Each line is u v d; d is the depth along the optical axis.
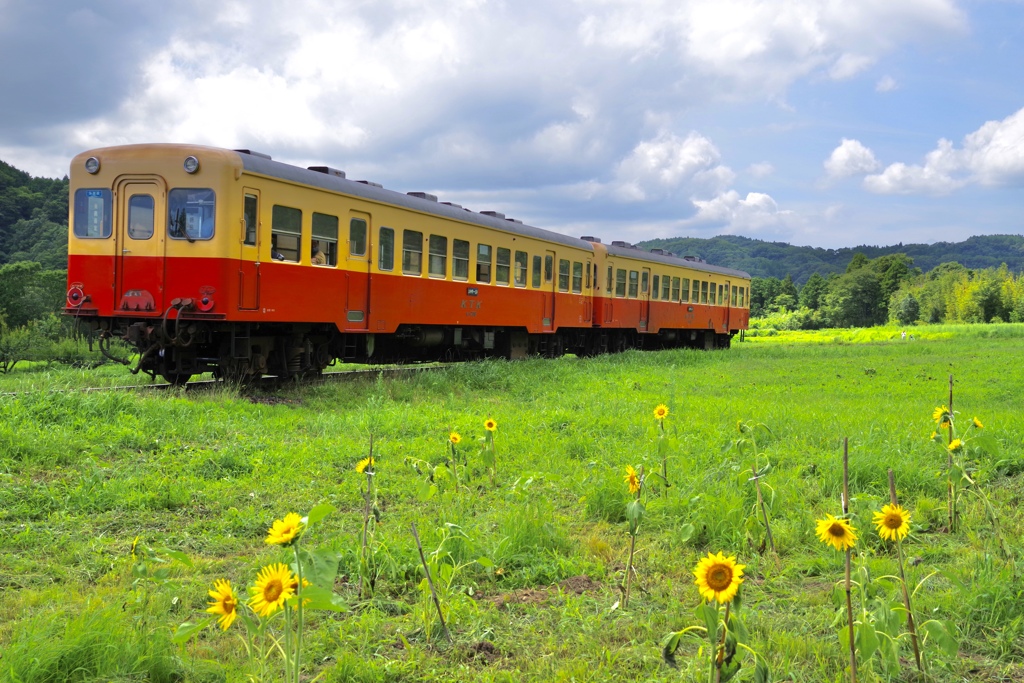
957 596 4.52
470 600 4.58
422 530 5.79
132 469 7.72
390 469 8.13
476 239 19.42
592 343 27.20
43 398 9.56
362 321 15.60
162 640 3.82
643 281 29.06
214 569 5.29
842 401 14.18
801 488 7.23
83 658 3.65
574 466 8.29
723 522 5.91
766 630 4.23
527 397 14.71
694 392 15.77
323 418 10.85
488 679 3.69
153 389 12.33
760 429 9.51
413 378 15.54
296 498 7.05
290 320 13.76
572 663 3.84
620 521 6.49
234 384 13.20
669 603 4.61
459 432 9.90
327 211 14.53
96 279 13.02
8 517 6.30
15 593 4.77
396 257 16.50
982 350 31.09
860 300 112.56
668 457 8.23
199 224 12.52
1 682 3.39
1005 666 3.89
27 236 62.34
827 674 3.78
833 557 5.38
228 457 8.09
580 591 4.93
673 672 3.77
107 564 5.32
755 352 30.55
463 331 20.30
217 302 12.45
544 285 22.81
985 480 7.50
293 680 3.15
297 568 3.08
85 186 13.12
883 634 3.51
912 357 27.42
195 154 12.53
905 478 7.37
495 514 6.46
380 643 4.13
